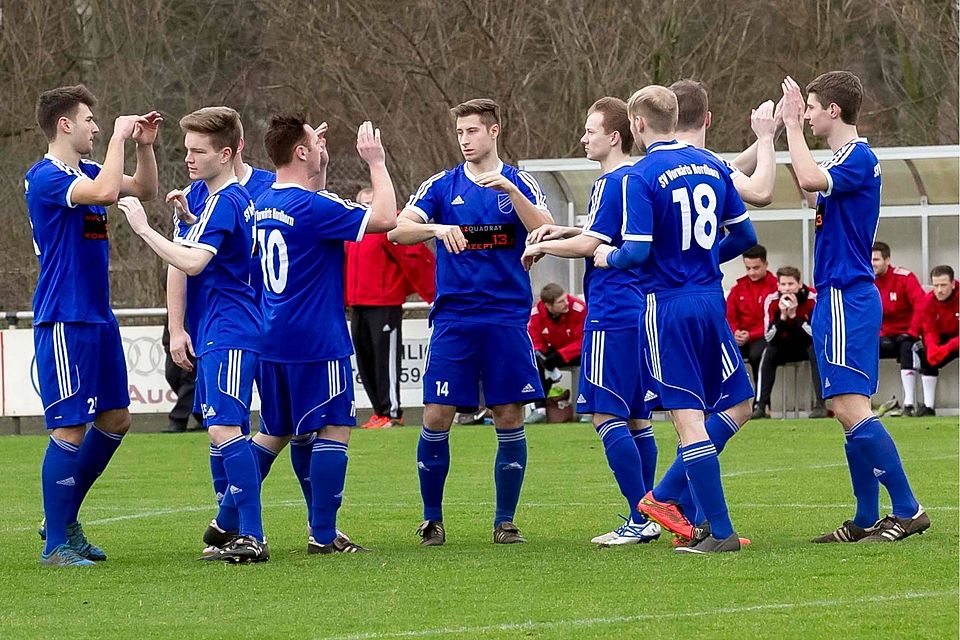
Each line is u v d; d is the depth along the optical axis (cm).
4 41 9531
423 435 2906
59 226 2606
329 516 2747
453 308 2898
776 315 5734
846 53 9706
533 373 2898
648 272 2555
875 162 2658
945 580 2231
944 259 6269
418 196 2925
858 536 2692
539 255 2652
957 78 9306
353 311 5550
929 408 5794
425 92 9419
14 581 2434
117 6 9519
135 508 3516
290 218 2728
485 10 9331
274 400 2783
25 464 4697
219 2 9844
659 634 1872
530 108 9506
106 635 1958
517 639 1864
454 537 2973
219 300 2625
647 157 2542
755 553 2527
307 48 9531
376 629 1953
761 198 2672
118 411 2745
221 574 2469
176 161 9644
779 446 4659
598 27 9362
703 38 9275
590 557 2572
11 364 6216
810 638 1836
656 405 2591
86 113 2645
